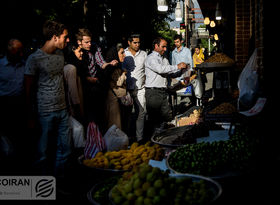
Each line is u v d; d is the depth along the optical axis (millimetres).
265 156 3820
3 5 5656
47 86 4316
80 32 5555
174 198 3127
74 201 4207
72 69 4848
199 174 3672
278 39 4641
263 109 4426
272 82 4660
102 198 3475
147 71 6574
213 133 5293
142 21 10547
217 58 6949
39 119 4387
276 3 4590
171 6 12469
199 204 3062
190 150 3973
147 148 4594
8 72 5207
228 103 6160
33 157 5230
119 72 6023
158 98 6582
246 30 7367
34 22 6168
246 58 7434
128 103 6098
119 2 9266
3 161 4738
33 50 6535
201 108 7277
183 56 9180
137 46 6582
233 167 3805
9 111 5293
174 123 7320
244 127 4520
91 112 5816
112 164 4312
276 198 3506
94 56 6355
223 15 13180
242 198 3596
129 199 3141
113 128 5230
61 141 4652
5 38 5883
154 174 3186
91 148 4941
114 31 9336
